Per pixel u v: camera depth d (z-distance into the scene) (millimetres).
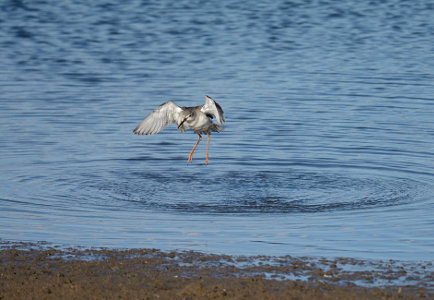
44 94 26609
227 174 17719
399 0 52969
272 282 10297
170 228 13281
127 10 48875
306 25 43281
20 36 39594
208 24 43750
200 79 29375
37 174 17312
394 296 9695
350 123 22484
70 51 35875
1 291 9969
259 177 17453
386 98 25719
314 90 27219
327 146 20109
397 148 19781
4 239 12477
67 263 11180
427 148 19750
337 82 28547
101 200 15305
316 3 51844
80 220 13766
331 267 10992
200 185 16719
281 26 42906
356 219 13883
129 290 9977
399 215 14117
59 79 29469
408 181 16906
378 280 10398
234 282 10297
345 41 38250
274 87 27812
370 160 18734
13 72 30766
